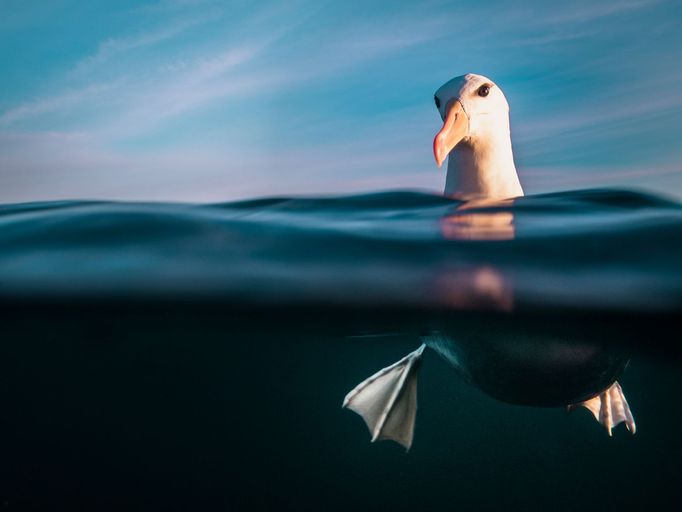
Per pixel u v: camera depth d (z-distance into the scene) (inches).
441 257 21.5
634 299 21.1
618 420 32.8
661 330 24.7
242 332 38.7
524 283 21.1
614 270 20.4
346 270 21.6
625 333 25.6
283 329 36.1
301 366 59.4
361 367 57.1
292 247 21.9
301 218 25.8
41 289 24.3
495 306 23.2
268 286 22.6
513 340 25.5
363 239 22.5
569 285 20.7
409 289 22.3
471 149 31.7
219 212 27.0
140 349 51.8
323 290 23.4
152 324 35.1
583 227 23.1
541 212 25.9
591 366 26.2
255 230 23.9
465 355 27.9
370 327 32.9
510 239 22.2
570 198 28.6
